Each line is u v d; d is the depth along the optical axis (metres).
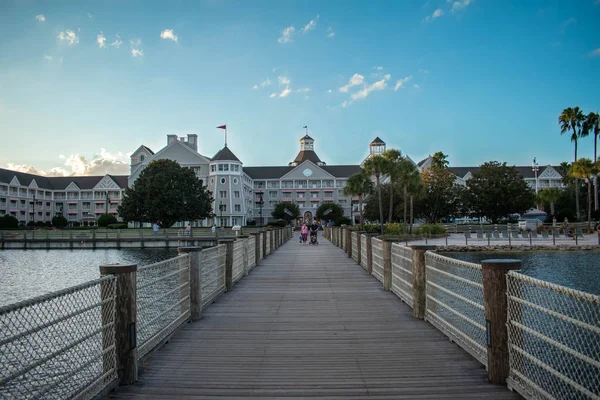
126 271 5.41
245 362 6.22
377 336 7.49
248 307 9.95
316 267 17.80
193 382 5.48
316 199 97.00
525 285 5.38
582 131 55.97
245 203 88.38
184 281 8.34
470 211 69.31
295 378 5.60
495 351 5.27
